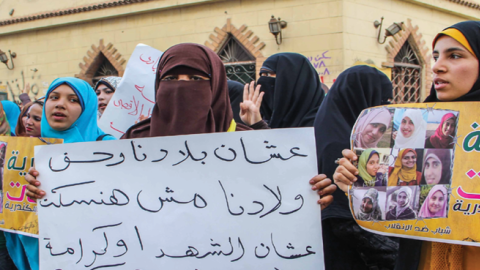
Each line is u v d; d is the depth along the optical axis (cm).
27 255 197
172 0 745
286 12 668
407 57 775
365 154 142
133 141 161
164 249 154
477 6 862
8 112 343
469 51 133
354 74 195
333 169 180
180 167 157
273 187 150
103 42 833
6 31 941
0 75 980
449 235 129
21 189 186
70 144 165
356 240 177
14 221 186
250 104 221
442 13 810
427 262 140
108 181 161
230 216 151
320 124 195
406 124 137
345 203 178
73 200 163
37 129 253
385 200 138
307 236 146
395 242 179
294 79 277
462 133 130
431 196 132
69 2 855
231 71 733
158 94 173
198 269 151
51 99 207
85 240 160
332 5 636
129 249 156
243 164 153
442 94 140
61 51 888
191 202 154
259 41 691
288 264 146
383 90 202
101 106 354
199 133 168
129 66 307
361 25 659
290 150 150
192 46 177
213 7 724
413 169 135
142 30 790
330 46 642
